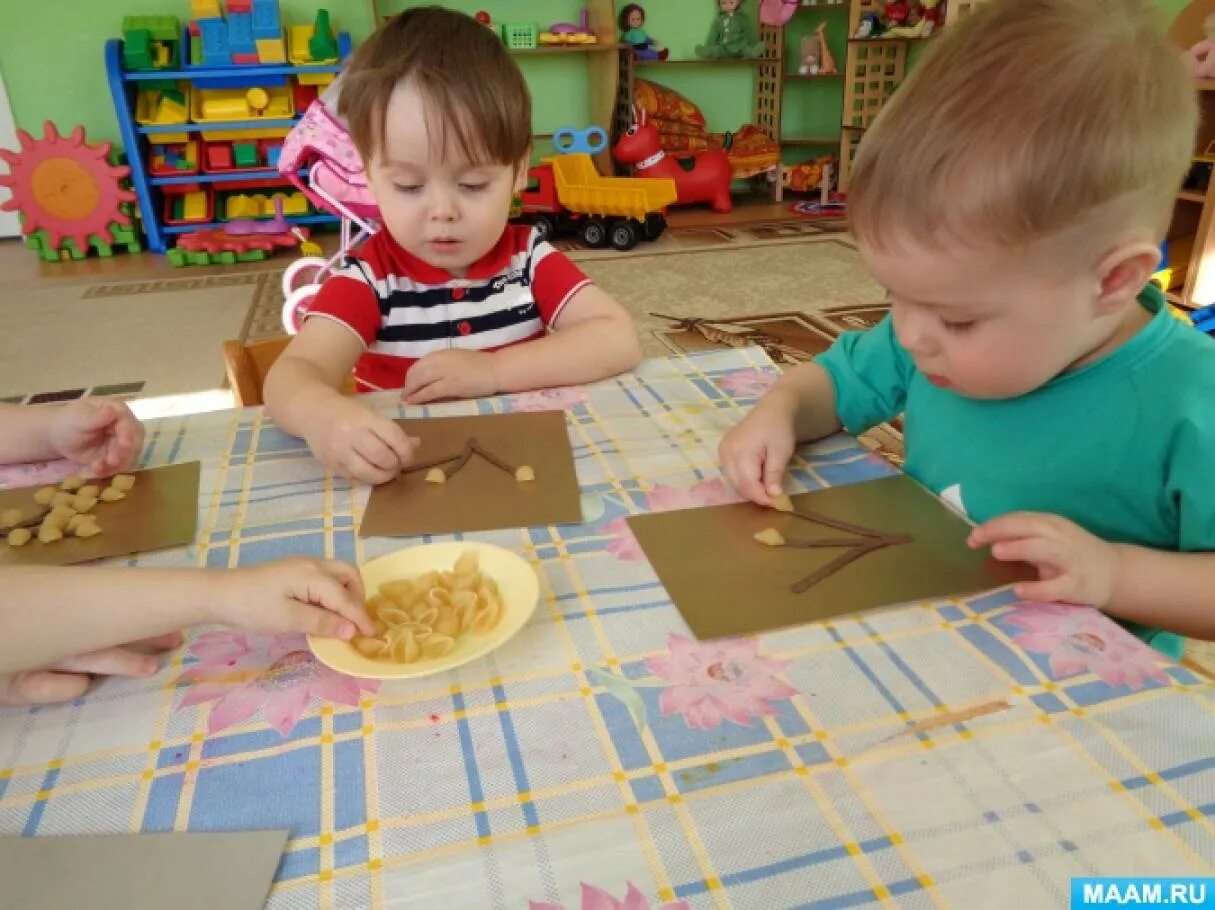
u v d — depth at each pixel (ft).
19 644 1.76
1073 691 1.70
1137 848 1.37
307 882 1.38
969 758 1.55
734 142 15.26
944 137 1.77
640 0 14.67
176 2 12.85
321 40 12.52
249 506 2.51
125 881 1.38
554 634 1.94
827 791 1.51
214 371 8.30
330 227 14.02
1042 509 2.46
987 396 2.18
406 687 1.79
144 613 1.83
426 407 3.14
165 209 13.03
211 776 1.58
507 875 1.38
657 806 1.49
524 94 3.54
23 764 1.62
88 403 2.81
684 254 12.22
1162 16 1.87
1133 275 1.90
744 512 2.40
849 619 1.94
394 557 2.15
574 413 3.06
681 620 1.97
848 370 2.97
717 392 3.20
